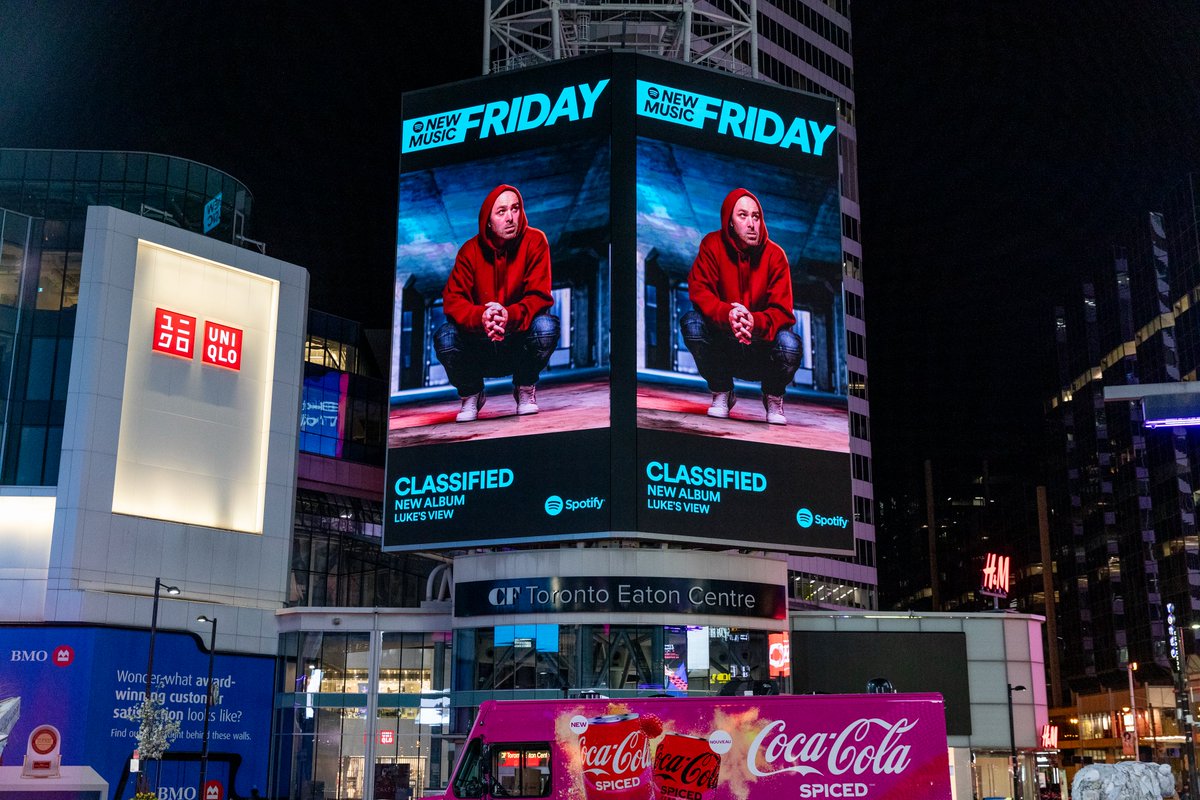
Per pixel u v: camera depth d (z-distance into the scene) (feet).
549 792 97.55
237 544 232.12
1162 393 78.23
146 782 204.74
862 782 95.50
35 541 214.28
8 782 125.80
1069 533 581.94
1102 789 79.51
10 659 201.87
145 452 222.48
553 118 217.56
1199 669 444.14
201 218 255.91
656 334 205.46
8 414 223.10
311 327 328.49
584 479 201.05
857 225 461.78
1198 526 456.86
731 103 220.84
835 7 475.31
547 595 202.80
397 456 214.48
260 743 223.30
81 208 243.40
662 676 199.11
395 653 223.71
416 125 226.79
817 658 220.64
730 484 204.13
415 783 216.95
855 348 445.37
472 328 214.07
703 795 96.17
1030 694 221.87
